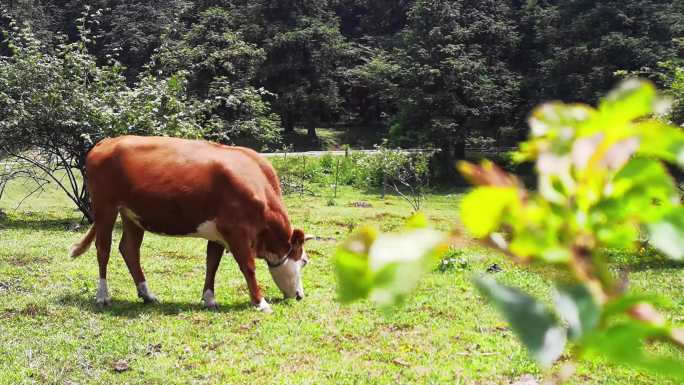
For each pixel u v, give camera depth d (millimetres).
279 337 7707
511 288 537
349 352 7332
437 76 37406
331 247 14320
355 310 8914
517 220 554
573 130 546
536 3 44344
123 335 7660
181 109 17734
